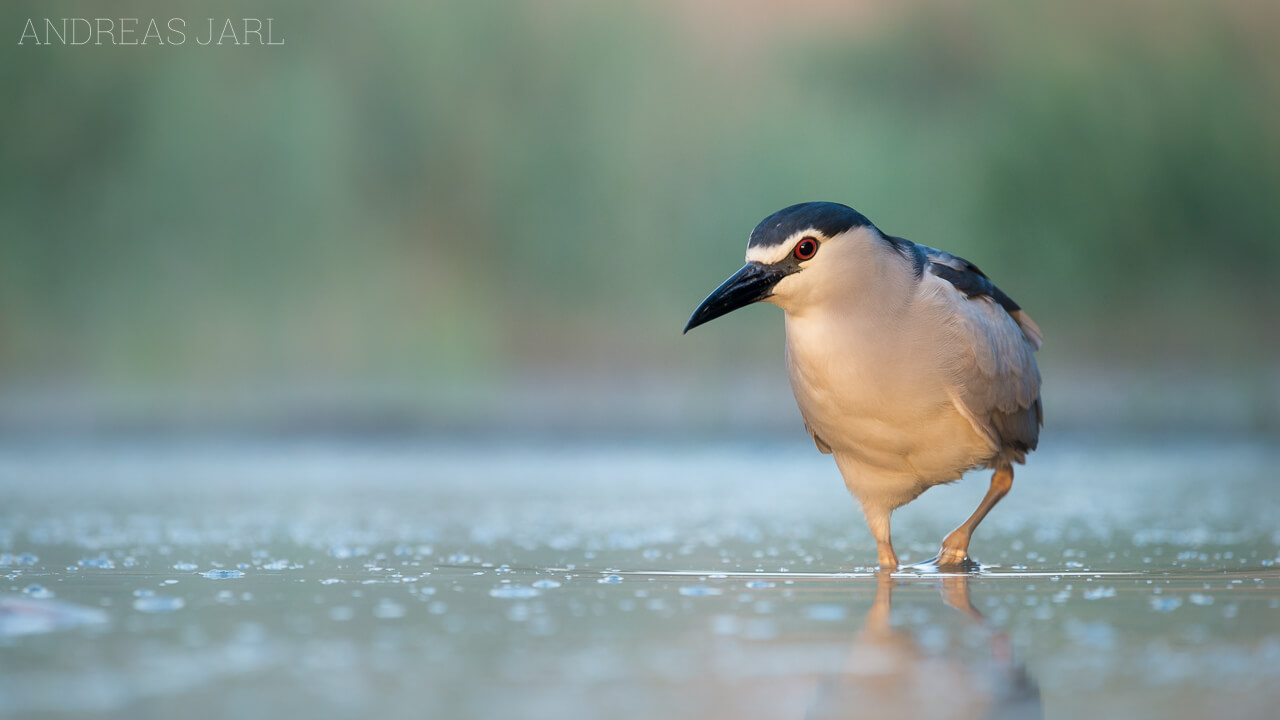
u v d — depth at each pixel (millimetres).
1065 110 21141
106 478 10812
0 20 18562
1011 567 5324
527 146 20750
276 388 17469
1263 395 17344
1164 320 20875
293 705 2717
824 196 20844
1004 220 20891
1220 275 21156
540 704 2732
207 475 11141
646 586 4555
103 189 18797
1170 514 7684
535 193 20688
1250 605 4039
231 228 18953
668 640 3426
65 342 18281
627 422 16047
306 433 15508
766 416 16312
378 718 2609
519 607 4008
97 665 3096
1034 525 7281
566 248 20750
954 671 3053
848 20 22234
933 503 8977
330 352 18688
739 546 6180
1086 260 20875
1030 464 12305
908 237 20750
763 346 19562
